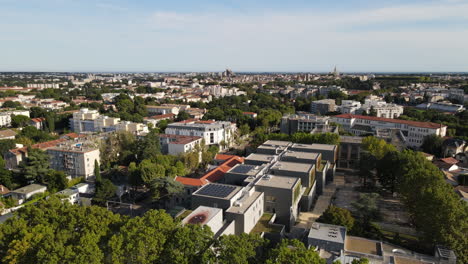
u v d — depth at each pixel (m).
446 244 78.81
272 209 102.31
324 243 74.31
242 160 153.25
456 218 80.44
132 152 170.62
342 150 170.25
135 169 133.75
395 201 127.38
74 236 68.88
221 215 83.94
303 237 87.38
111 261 61.66
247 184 107.62
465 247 77.69
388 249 84.44
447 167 149.75
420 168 107.94
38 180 141.88
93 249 60.34
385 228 103.88
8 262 62.78
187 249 62.28
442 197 83.56
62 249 59.84
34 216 74.44
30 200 126.44
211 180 130.12
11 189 137.75
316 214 113.88
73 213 73.81
